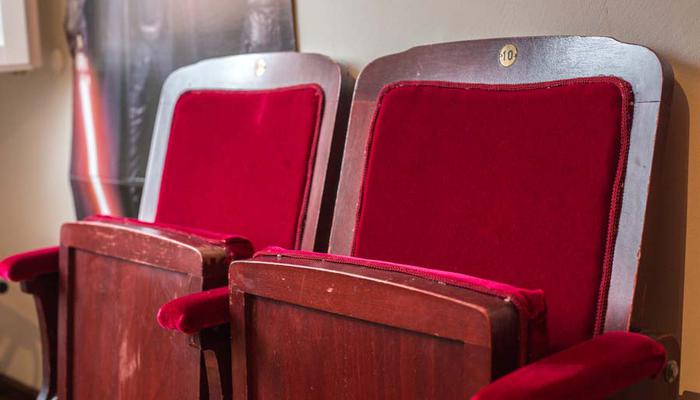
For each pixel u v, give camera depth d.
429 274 0.92
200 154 1.56
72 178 2.17
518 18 1.31
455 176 1.18
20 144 2.39
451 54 1.26
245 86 1.56
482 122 1.18
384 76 1.33
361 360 0.95
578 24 1.24
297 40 1.63
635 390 0.94
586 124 1.08
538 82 1.15
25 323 2.44
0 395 2.41
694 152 1.14
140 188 1.97
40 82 2.29
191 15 1.80
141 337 1.28
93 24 2.05
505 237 1.12
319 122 1.42
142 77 1.94
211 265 1.17
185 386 1.20
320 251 1.42
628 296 1.02
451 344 0.86
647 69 1.05
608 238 1.04
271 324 1.05
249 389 1.09
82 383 1.43
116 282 1.34
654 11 1.16
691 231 1.15
